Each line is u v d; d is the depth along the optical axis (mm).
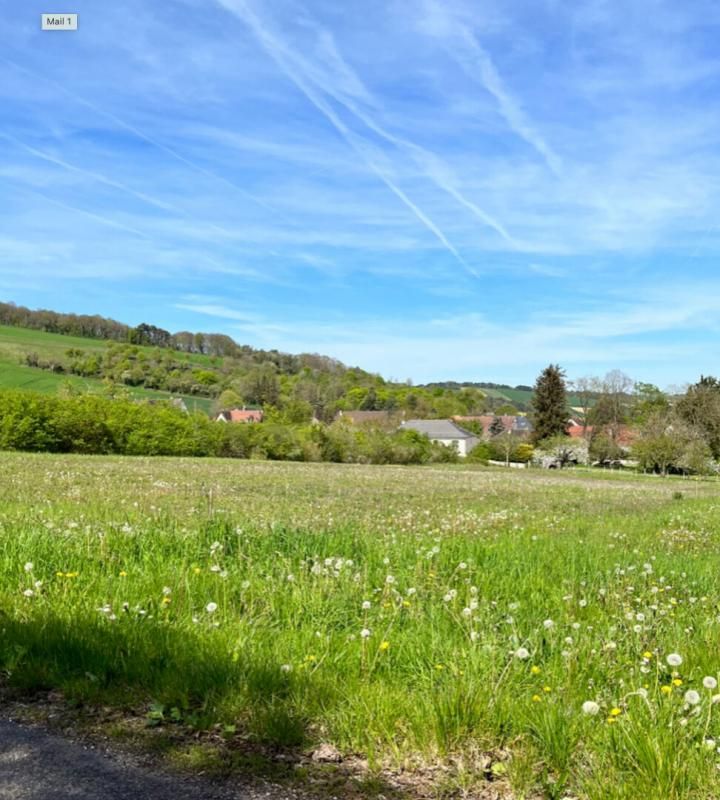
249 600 5824
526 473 59562
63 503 14305
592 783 3094
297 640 4820
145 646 4500
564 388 93750
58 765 3178
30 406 46781
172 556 7035
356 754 3412
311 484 29094
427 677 4285
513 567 7691
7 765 3162
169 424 52875
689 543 13281
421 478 39062
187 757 3297
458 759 3363
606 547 10742
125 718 3709
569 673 4328
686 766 3154
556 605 6410
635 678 4406
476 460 77438
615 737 3404
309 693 3918
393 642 4891
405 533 12234
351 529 9492
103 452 49438
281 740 3473
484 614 5602
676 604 6754
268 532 8562
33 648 4480
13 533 7316
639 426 86188
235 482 27609
